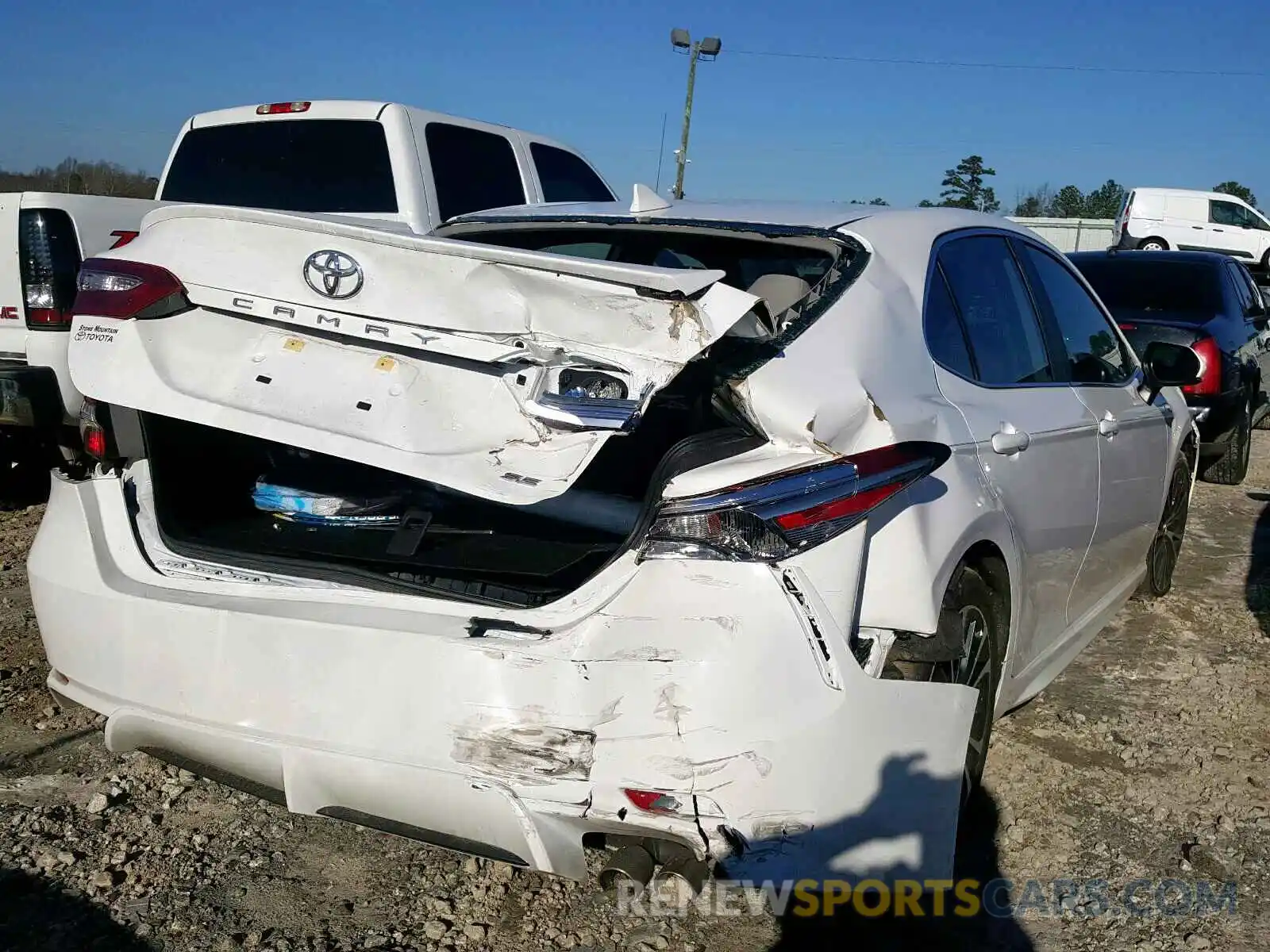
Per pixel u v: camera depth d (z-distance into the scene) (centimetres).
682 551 235
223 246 277
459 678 237
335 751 245
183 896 291
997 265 385
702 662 231
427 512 301
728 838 232
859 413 264
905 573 272
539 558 277
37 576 290
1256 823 350
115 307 280
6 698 401
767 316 272
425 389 260
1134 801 360
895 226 343
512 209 400
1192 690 455
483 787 236
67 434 662
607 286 242
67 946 270
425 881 302
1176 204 2791
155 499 294
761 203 370
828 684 238
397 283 258
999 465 326
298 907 289
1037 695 437
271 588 263
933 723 253
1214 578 622
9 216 625
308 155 667
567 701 233
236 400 269
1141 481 453
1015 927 294
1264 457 1029
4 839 312
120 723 275
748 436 253
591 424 241
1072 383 406
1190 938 289
